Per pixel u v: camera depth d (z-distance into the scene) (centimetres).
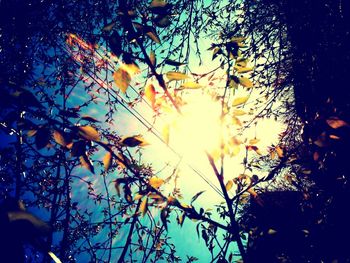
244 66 198
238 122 195
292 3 398
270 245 228
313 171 254
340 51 337
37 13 204
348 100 265
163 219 176
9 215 62
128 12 143
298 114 333
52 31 321
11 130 115
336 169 231
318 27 374
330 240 236
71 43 270
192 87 169
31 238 62
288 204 262
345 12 340
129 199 172
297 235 231
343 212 240
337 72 323
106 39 138
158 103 161
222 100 186
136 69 133
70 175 427
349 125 182
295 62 413
